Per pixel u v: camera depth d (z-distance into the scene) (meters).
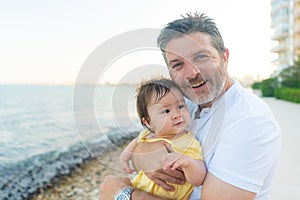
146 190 1.61
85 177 5.18
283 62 40.03
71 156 5.86
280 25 45.34
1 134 10.87
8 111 14.15
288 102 22.41
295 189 4.21
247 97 1.58
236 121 1.49
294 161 5.57
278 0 45.47
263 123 1.50
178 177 1.56
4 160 8.13
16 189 6.42
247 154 1.45
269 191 1.66
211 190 1.49
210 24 1.45
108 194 1.69
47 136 9.87
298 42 42.47
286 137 8.05
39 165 7.21
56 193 5.63
